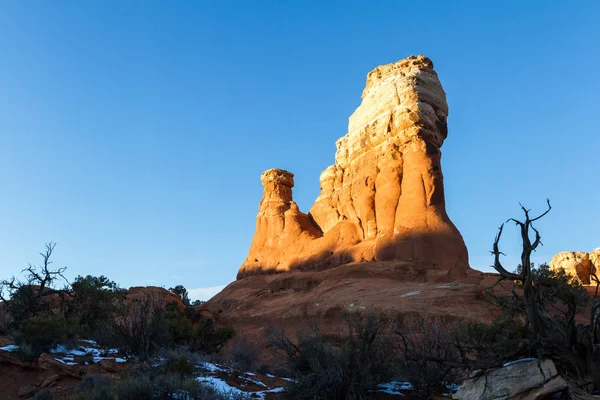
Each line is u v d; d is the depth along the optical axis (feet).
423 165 149.18
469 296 106.73
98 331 63.26
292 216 200.13
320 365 47.80
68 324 57.31
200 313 144.66
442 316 96.73
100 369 48.44
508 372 39.37
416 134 154.51
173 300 139.33
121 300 86.02
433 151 152.76
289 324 128.57
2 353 49.32
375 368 49.73
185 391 39.81
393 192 153.58
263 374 55.83
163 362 48.93
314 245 179.22
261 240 206.69
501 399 38.24
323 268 167.02
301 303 132.16
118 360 52.60
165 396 38.99
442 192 147.43
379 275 134.62
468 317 96.27
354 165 175.32
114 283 86.84
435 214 142.20
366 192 163.63
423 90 163.02
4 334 67.77
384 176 158.20
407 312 102.63
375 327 52.39
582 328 42.14
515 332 51.13
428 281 127.95
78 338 60.80
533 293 41.09
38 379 46.29
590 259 201.16
